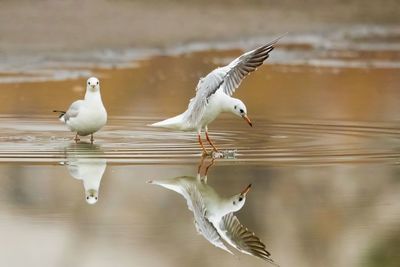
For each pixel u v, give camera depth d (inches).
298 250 419.2
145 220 456.4
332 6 1405.0
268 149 608.7
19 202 482.9
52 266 388.5
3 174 533.6
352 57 1178.6
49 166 553.3
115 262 395.9
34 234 431.2
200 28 1244.5
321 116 764.6
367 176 533.6
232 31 1251.2
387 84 982.4
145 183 517.3
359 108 815.7
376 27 1339.8
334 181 523.5
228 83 573.6
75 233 432.5
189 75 1016.9
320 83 985.5
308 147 616.1
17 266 389.7
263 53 552.7
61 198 490.3
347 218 459.5
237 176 533.3
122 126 701.3
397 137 658.8
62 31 1159.6
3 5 1226.6
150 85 946.7
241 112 577.3
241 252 415.2
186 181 522.0
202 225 448.5
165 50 1154.7
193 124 559.2
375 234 435.8
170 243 422.3
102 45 1136.8
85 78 971.9
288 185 516.1
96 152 595.8
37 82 940.0
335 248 422.3
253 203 484.4
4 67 1018.7
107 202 483.8
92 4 1270.9
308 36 1283.2
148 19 1250.0
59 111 718.5
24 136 656.4
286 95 896.9
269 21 1310.3
